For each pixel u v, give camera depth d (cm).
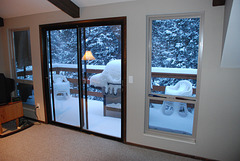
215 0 185
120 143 271
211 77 206
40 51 319
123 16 240
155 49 237
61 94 323
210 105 212
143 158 231
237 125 204
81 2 254
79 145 264
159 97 244
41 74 327
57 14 292
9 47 365
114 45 262
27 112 366
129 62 247
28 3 279
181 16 216
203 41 204
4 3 290
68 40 296
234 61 190
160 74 239
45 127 327
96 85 289
